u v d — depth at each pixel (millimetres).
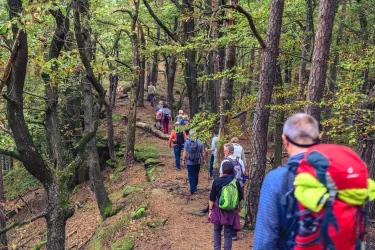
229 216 5820
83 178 16828
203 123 8992
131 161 16078
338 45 13336
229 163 5934
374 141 6500
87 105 10078
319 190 1684
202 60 19078
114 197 12273
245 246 7137
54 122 6895
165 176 13172
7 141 10203
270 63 7383
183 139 13695
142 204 10391
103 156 18109
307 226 1698
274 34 7293
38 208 16188
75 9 6301
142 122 21672
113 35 17062
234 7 6875
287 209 1796
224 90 9008
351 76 6895
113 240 8555
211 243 7602
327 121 6473
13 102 5461
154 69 29672
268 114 7559
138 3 14109
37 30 6949
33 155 5738
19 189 19031
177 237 7977
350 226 1649
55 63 6805
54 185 6047
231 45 9008
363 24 13719
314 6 11586
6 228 5707
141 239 8094
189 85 16797
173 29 20859
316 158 1729
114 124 21516
